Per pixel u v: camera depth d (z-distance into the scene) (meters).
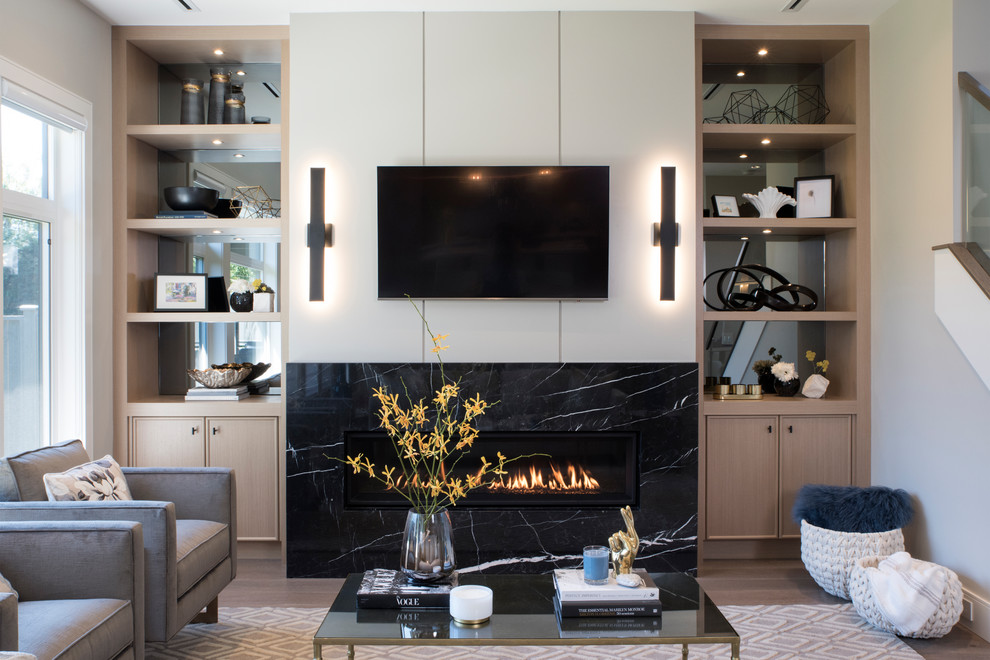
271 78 4.39
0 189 3.08
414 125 3.84
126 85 4.02
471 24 3.84
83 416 3.68
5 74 3.10
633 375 3.81
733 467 4.00
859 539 3.34
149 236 4.32
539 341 3.84
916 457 3.55
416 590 2.26
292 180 3.85
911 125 3.59
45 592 2.28
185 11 3.82
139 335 4.18
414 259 3.77
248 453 3.97
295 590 3.59
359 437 3.80
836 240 4.27
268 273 4.43
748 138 4.14
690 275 3.86
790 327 4.43
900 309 3.69
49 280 3.61
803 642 2.95
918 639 2.97
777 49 4.19
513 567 3.78
